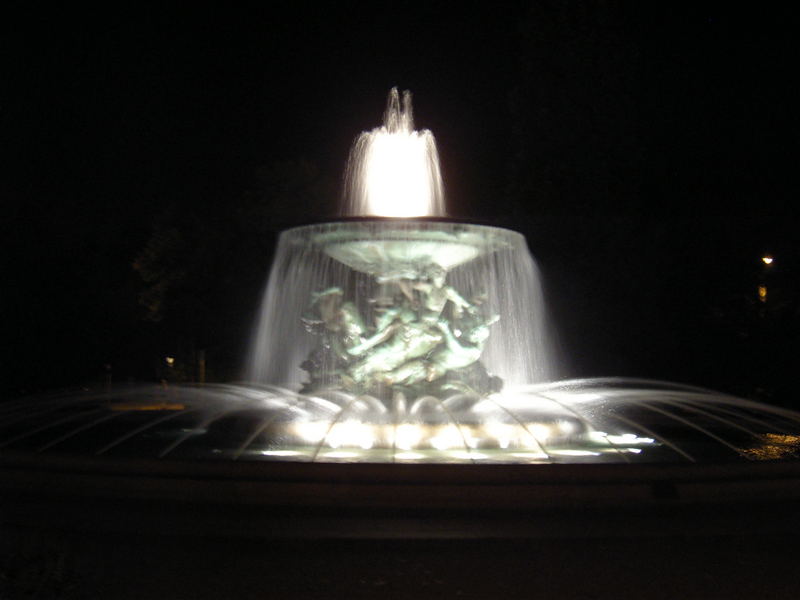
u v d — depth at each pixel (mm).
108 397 18703
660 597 5133
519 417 10930
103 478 7625
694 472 7684
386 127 14273
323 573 5609
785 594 5180
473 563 5855
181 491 7480
